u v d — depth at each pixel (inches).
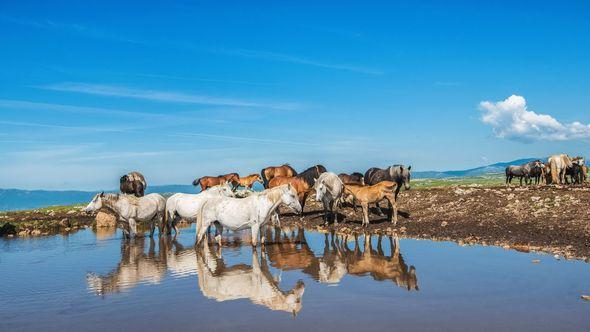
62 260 615.8
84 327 322.0
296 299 382.3
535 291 387.2
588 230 646.5
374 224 900.6
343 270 502.6
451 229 770.2
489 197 955.3
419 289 404.2
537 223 731.4
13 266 574.6
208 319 331.6
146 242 794.8
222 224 668.7
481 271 470.0
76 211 1467.8
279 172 1262.3
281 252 640.4
